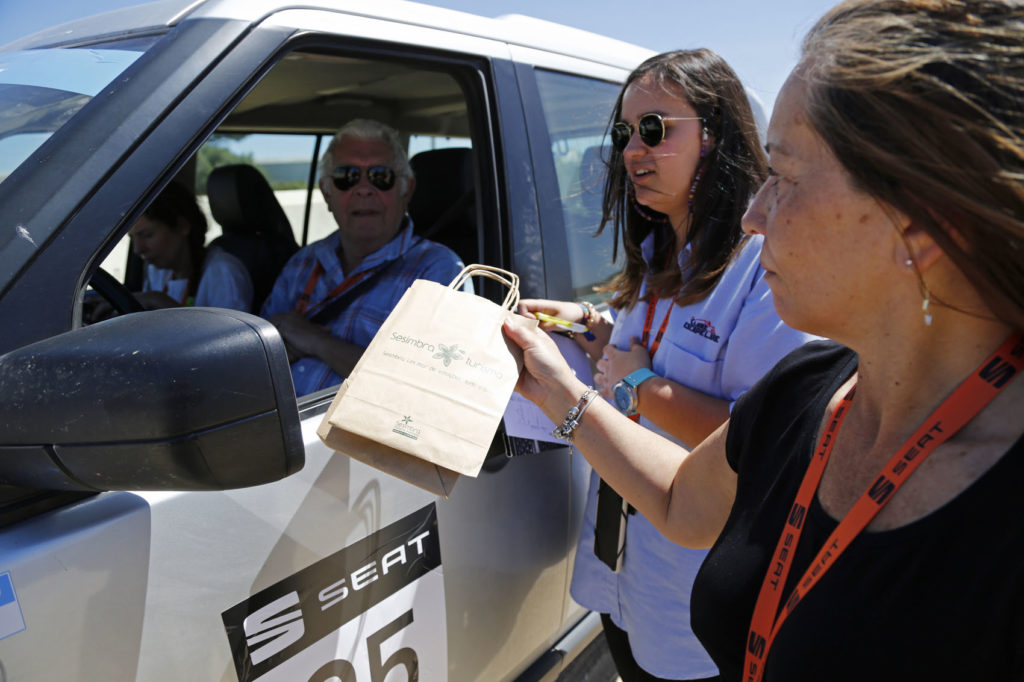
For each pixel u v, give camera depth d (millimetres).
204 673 1099
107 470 861
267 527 1178
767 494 878
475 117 1836
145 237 2410
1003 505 618
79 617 978
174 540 1073
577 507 1907
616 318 1845
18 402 877
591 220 2199
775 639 761
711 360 1498
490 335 1213
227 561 1127
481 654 1626
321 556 1252
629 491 1210
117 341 874
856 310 734
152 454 833
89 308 1784
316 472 1251
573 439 1265
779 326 1394
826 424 854
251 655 1157
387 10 1640
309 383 1856
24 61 1499
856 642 679
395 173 2053
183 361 841
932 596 637
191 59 1258
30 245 1038
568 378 1254
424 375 1137
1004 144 579
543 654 1948
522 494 1693
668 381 1512
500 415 1127
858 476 768
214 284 2414
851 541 710
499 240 1820
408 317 1202
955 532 637
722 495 1077
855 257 703
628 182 1744
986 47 591
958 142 591
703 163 1525
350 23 1521
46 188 1084
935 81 595
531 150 1918
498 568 1636
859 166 650
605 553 1641
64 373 861
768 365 1407
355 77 2430
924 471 685
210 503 1116
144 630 1037
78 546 984
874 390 771
